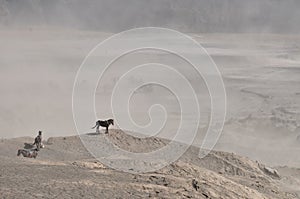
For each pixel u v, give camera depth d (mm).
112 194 51312
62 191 49875
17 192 47375
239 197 64000
